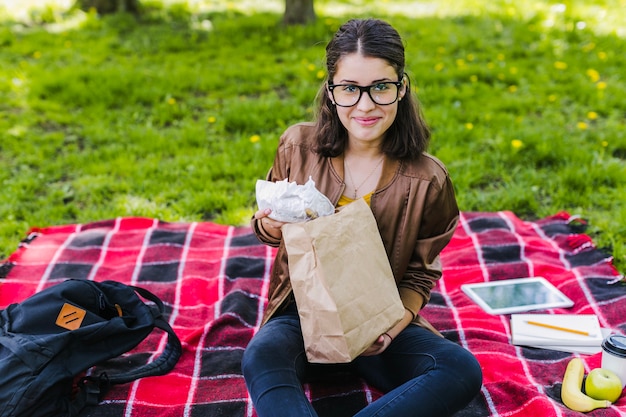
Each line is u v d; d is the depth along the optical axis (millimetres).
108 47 7527
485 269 3578
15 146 4977
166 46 7578
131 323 2734
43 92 6043
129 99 5914
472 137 5199
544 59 7109
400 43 2281
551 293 3340
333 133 2439
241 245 3838
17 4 9336
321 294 2070
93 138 5184
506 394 2588
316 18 8422
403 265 2449
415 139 2402
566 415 2373
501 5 9328
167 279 3531
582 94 6062
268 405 2045
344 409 2545
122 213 4195
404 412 2035
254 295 3379
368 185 2449
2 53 7207
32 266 3557
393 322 2207
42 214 4137
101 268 3590
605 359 2611
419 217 2391
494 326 3092
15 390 2307
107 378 2615
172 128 5438
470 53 7320
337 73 2270
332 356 2094
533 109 5844
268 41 7699
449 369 2170
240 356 2912
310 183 2230
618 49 7422
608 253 3678
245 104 5648
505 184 4586
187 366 2844
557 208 4238
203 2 9844
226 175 4711
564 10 8727
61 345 2428
